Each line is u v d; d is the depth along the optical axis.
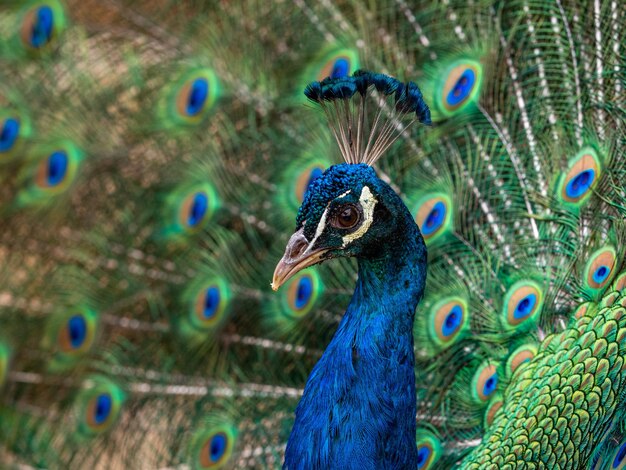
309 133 5.37
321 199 3.11
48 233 5.42
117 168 5.49
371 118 4.50
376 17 5.42
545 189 4.62
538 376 3.94
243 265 5.34
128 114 5.52
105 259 5.40
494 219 4.69
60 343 5.29
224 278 5.28
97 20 5.57
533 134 4.74
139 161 5.50
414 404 3.32
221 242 5.35
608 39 4.61
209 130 5.52
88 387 5.22
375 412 3.20
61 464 5.11
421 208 4.75
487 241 4.65
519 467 3.67
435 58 5.09
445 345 4.46
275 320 5.17
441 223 4.70
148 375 5.26
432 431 4.34
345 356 3.24
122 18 5.58
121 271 5.39
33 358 5.27
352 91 3.20
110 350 5.31
